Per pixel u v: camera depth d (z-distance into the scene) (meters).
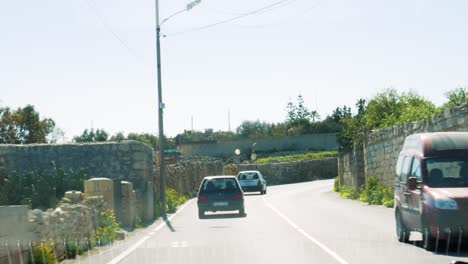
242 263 12.22
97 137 67.50
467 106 20.25
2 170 28.22
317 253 13.44
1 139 55.47
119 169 30.69
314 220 22.62
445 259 12.14
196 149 88.50
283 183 74.31
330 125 104.56
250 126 121.75
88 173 29.56
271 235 17.75
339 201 35.03
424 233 13.41
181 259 13.02
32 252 11.74
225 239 17.03
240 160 85.19
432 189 13.45
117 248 15.59
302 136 90.81
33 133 56.44
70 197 17.16
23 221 11.36
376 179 34.22
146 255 13.95
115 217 20.55
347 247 14.39
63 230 13.91
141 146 30.81
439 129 22.95
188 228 21.20
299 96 120.69
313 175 78.31
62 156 30.69
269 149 90.69
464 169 13.95
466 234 12.76
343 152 43.25
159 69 32.41
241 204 26.58
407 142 15.98
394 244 14.82
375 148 34.66
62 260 13.56
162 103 32.00
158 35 32.28
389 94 43.50
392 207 28.05
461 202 12.77
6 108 56.44
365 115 42.25
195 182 52.56
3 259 10.23
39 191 20.22
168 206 31.50
